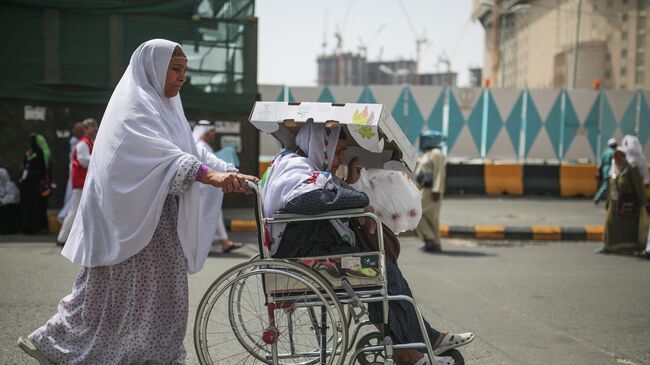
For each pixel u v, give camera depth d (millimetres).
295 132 3775
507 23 65250
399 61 93500
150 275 3365
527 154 18062
